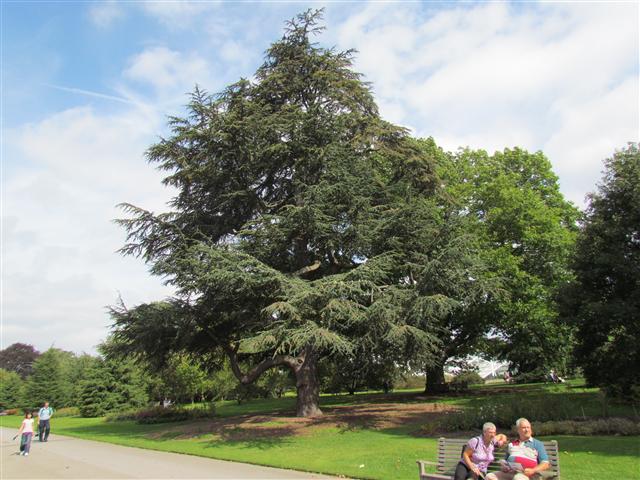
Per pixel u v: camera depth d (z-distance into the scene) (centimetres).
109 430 2375
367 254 2047
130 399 4431
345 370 2352
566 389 2869
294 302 1541
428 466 1024
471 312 2814
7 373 7862
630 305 1714
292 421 1944
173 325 1941
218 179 2017
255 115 1941
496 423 1487
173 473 1102
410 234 2019
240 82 2078
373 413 2067
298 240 2053
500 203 2947
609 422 1279
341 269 2222
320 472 1043
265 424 1914
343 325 1712
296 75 2211
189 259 1731
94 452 1566
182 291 1898
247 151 1933
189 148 2044
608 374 1875
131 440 1839
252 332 1966
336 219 1919
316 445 1430
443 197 2323
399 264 2048
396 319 1703
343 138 2142
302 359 2166
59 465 1305
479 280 1956
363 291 1722
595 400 1891
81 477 1091
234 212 2155
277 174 2211
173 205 2192
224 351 2439
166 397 4625
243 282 1688
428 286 1764
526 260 2917
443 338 3039
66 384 5919
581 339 1981
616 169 1895
